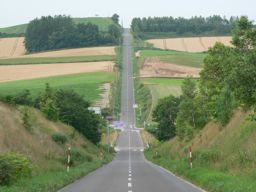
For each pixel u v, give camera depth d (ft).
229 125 284.20
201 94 330.95
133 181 188.03
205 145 326.44
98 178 208.64
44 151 256.11
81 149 382.42
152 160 466.70
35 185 142.92
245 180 144.46
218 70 289.74
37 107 407.44
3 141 209.26
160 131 624.59
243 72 144.25
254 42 160.76
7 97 290.15
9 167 146.41
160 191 145.48
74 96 496.23
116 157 589.32
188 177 198.70
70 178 189.67
